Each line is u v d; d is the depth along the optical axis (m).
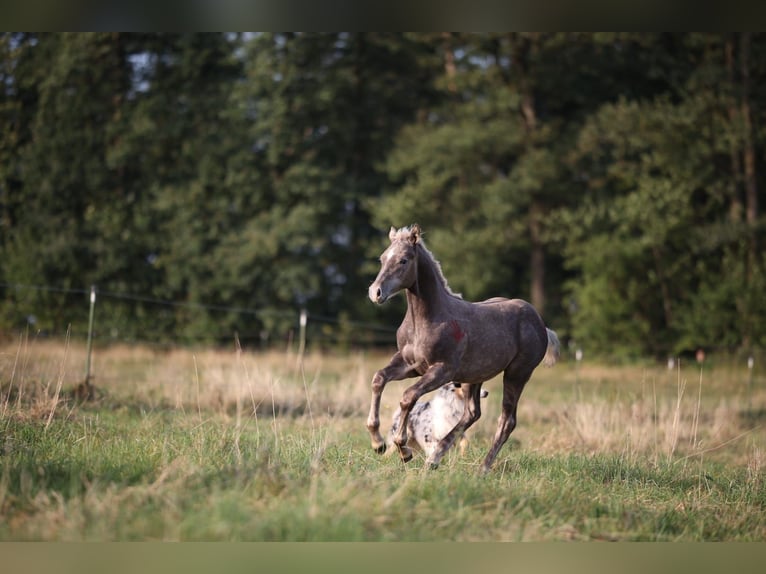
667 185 30.88
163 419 9.98
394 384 14.86
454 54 37.75
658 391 18.89
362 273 36.41
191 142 35.69
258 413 11.66
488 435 10.83
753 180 33.12
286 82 34.72
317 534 5.18
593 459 9.08
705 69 32.41
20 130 36.50
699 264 31.77
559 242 34.72
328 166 36.00
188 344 32.41
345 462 7.39
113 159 34.62
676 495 7.85
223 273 35.09
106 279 34.75
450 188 36.28
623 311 30.92
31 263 33.31
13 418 8.42
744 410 16.42
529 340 8.52
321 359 23.55
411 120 38.44
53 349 17.86
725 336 29.95
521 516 6.02
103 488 5.88
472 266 33.31
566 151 34.41
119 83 36.06
